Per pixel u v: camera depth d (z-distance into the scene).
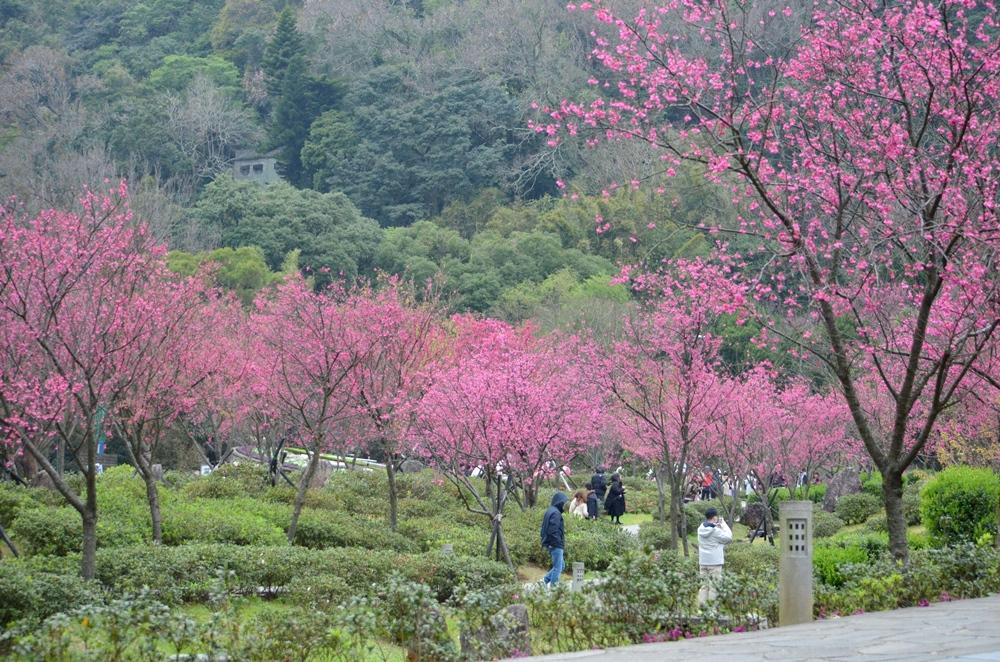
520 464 19.94
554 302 48.78
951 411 20.75
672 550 17.19
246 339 25.94
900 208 12.46
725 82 12.00
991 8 12.02
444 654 8.45
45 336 13.26
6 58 90.25
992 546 14.82
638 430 23.23
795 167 13.09
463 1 97.12
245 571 13.91
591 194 67.12
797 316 16.97
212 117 84.25
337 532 18.62
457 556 15.94
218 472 25.27
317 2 99.69
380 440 22.67
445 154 77.56
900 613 10.17
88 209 14.91
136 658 7.94
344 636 9.74
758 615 10.28
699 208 34.12
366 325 20.03
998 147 12.68
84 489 19.89
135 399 15.84
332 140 80.25
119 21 104.44
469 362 21.45
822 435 26.84
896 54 11.80
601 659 7.32
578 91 77.75
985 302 11.39
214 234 61.28
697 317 18.56
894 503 11.72
